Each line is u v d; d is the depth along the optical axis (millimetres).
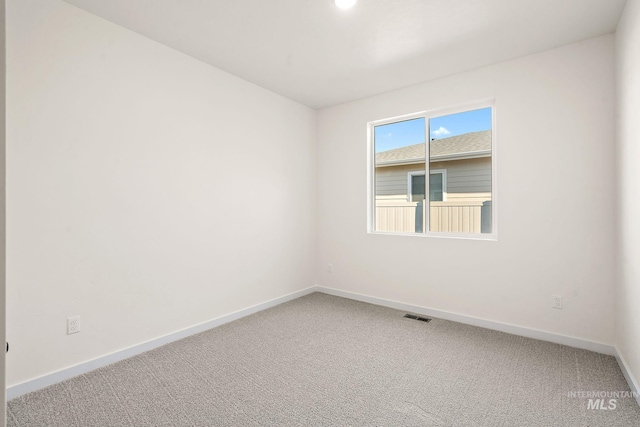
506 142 3029
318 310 3727
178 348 2703
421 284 3611
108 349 2428
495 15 2320
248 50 2861
